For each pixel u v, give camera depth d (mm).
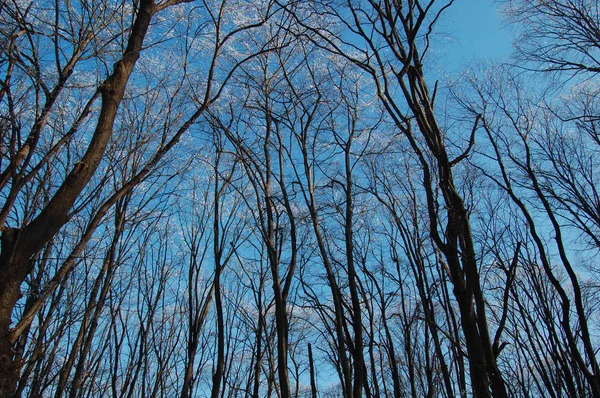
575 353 7383
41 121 4363
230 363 8984
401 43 6137
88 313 6637
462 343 9141
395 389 8156
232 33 5469
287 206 7156
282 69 8016
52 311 5945
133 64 4234
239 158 7773
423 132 5719
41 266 5973
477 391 4867
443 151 5559
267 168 7777
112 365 7605
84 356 6617
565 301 7711
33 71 4688
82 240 3930
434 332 7992
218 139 8102
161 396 8141
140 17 4438
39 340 5504
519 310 8727
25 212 5539
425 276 8328
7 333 3109
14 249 3242
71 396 6383
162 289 8531
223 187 7969
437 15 5988
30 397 6094
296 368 9688
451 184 5484
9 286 3154
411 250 8367
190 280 7910
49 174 5805
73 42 5121
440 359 7902
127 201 6996
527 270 9117
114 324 7539
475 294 5230
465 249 5426
